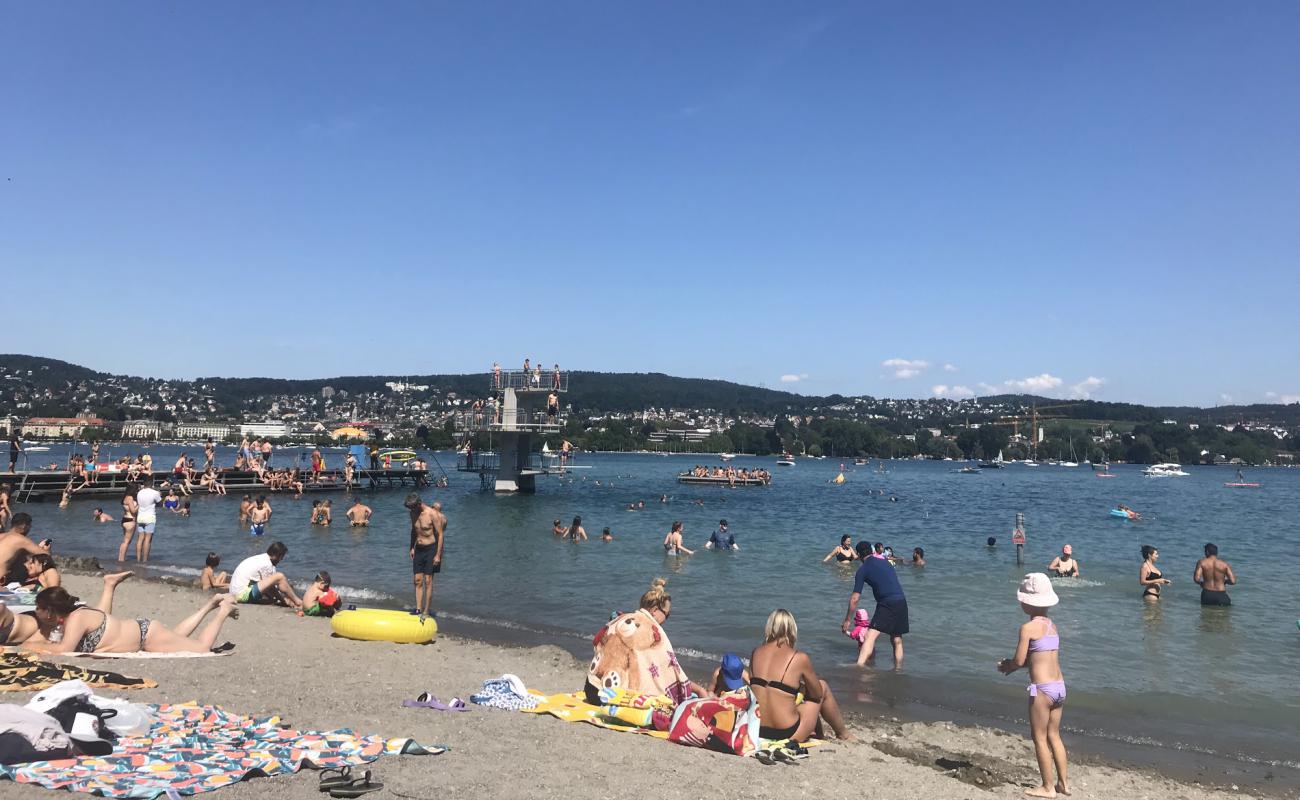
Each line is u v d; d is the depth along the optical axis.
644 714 7.43
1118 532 33.69
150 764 5.18
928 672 11.23
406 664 9.99
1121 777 7.42
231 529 28.44
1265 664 11.88
